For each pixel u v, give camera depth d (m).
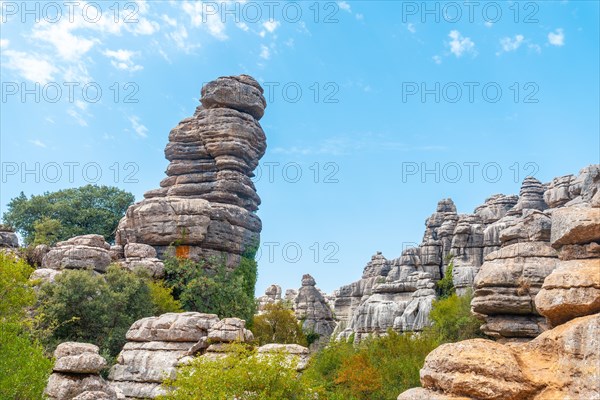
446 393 9.33
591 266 10.17
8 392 16.23
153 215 48.16
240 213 52.03
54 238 59.56
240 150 54.38
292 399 19.27
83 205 67.00
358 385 29.17
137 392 25.77
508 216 63.62
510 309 25.20
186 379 19.19
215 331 25.56
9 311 25.92
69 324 35.56
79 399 18.38
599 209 10.75
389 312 57.66
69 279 36.00
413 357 31.25
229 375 18.47
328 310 77.75
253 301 50.59
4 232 46.41
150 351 27.08
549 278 10.34
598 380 8.49
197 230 47.78
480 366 9.16
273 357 19.47
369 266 80.94
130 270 43.91
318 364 34.38
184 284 46.66
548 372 9.15
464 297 48.38
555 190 52.62
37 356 17.78
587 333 8.96
